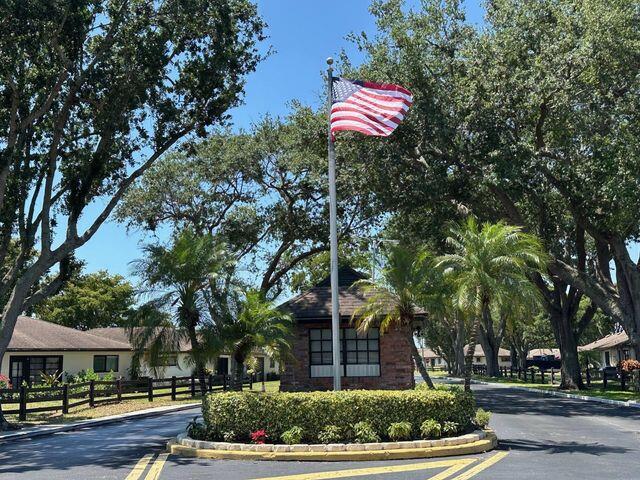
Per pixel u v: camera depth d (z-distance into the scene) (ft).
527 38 80.53
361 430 42.91
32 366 122.72
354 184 95.91
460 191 88.33
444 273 57.00
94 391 91.20
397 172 91.25
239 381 101.19
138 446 49.88
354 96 52.39
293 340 76.89
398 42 86.74
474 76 82.89
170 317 60.29
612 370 130.11
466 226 58.23
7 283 74.49
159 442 52.03
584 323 122.83
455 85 84.74
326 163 100.58
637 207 75.31
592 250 129.18
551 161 88.28
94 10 70.08
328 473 35.91
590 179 80.02
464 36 87.92
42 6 62.34
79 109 78.69
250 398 44.88
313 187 114.93
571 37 76.89
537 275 115.14
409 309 61.57
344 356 76.43
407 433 43.29
